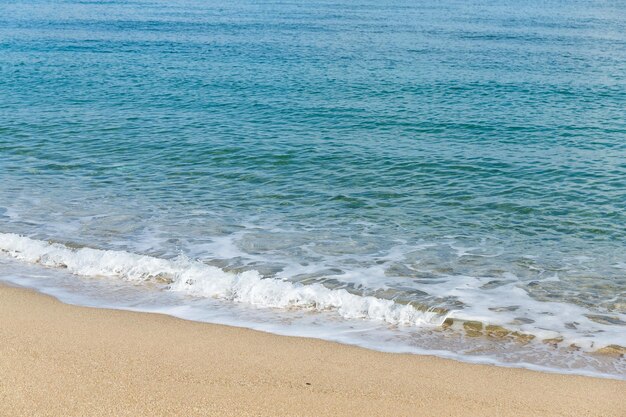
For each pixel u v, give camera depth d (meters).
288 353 8.05
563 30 51.97
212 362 7.71
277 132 21.19
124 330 8.57
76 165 17.52
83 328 8.59
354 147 19.45
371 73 32.62
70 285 10.27
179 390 6.98
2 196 14.85
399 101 26.34
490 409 6.82
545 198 15.05
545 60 37.09
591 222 13.57
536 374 7.71
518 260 11.61
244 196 15.16
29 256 11.39
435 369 7.77
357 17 62.00
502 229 13.19
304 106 25.11
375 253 11.88
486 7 74.81
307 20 59.03
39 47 42.12
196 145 19.50
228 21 58.38
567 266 11.36
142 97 26.80
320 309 9.52
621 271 11.16
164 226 13.13
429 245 12.30
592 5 78.94
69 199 14.74
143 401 6.70
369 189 15.74
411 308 9.45
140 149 19.11
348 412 6.65
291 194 15.34
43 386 6.95
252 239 12.48
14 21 58.34
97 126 21.83
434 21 58.44
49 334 8.34
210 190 15.60
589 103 26.38
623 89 29.09
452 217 13.88
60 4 79.31
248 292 9.87
